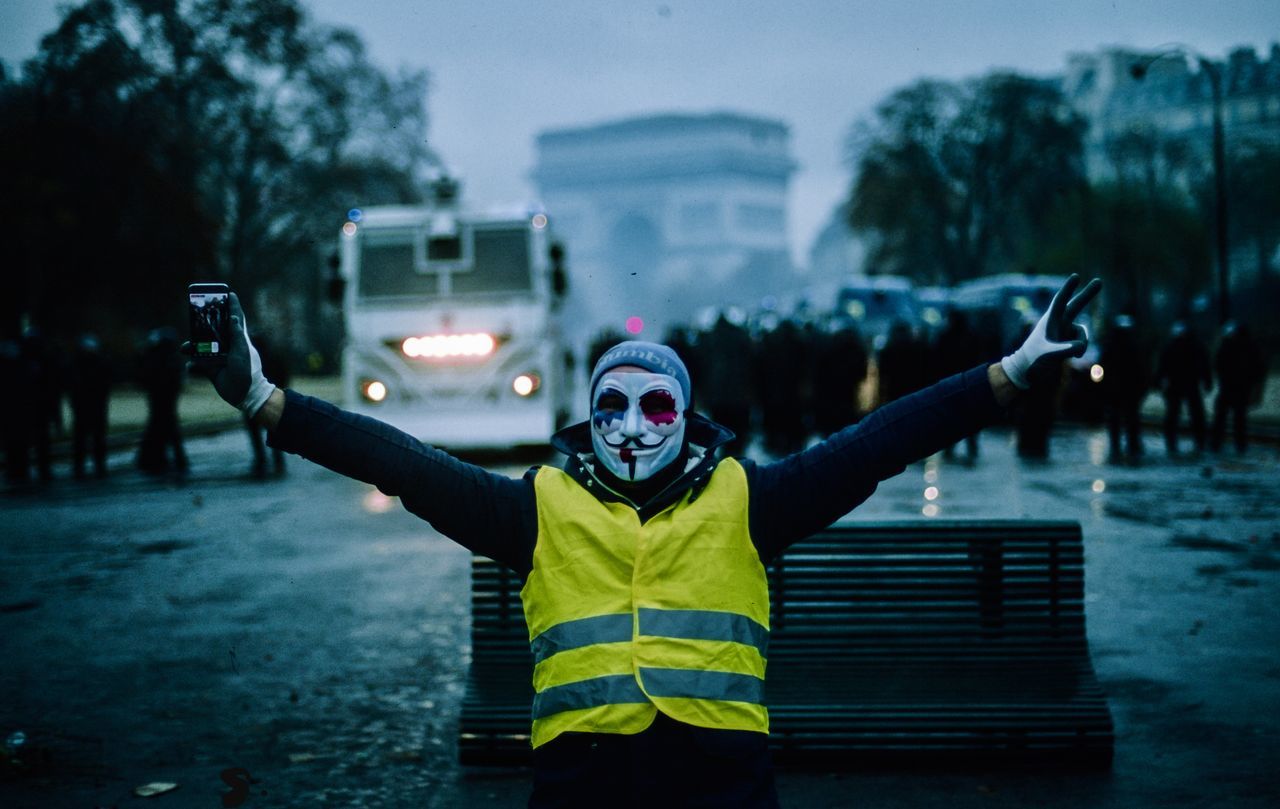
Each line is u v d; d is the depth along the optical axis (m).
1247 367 21.53
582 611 3.09
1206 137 66.62
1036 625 6.19
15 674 8.28
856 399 21.19
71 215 33.75
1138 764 6.16
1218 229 34.44
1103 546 12.25
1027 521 6.18
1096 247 55.16
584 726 3.03
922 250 67.69
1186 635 8.70
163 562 12.60
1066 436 26.72
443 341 20.77
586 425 3.35
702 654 3.04
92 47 36.44
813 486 3.11
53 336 38.44
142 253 37.97
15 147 33.44
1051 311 2.98
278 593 10.88
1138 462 20.45
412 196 55.12
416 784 6.09
